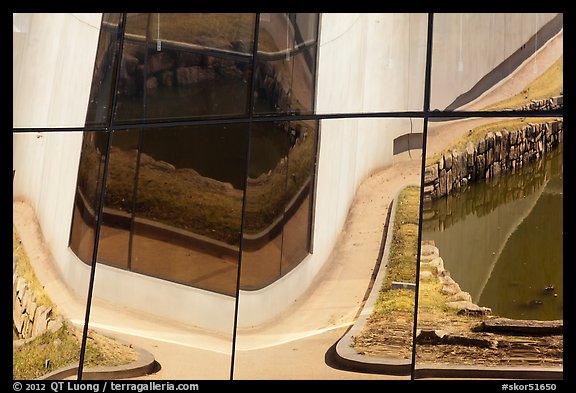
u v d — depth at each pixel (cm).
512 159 1335
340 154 1419
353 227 1397
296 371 1388
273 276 1433
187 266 1488
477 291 1325
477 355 1312
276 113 1471
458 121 1362
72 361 1520
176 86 1540
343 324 1377
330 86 1439
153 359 1473
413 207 1364
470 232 1341
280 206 1446
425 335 1334
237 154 1485
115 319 1514
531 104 1339
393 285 1360
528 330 1300
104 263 1540
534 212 1322
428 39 1384
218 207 1484
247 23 1507
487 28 1368
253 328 1428
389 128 1391
